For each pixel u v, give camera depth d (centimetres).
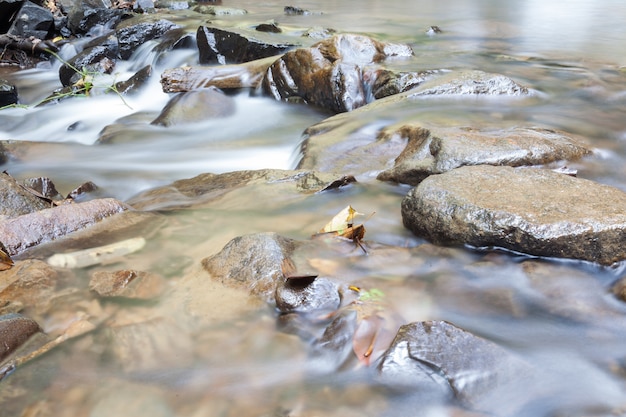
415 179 252
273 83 429
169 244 220
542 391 163
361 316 180
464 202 209
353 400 164
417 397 163
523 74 414
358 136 302
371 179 265
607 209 204
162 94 485
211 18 743
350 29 654
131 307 191
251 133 370
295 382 169
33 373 171
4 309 189
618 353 174
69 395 167
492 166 231
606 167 260
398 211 237
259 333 181
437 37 595
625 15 730
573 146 265
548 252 200
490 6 859
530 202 209
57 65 663
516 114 322
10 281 200
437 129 279
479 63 450
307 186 255
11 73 631
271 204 244
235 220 234
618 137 290
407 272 200
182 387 168
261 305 188
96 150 346
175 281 200
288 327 182
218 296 192
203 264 205
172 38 592
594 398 163
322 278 189
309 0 988
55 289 198
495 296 191
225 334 181
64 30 731
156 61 579
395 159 278
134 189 293
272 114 404
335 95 393
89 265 209
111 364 174
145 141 361
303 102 417
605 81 393
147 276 201
